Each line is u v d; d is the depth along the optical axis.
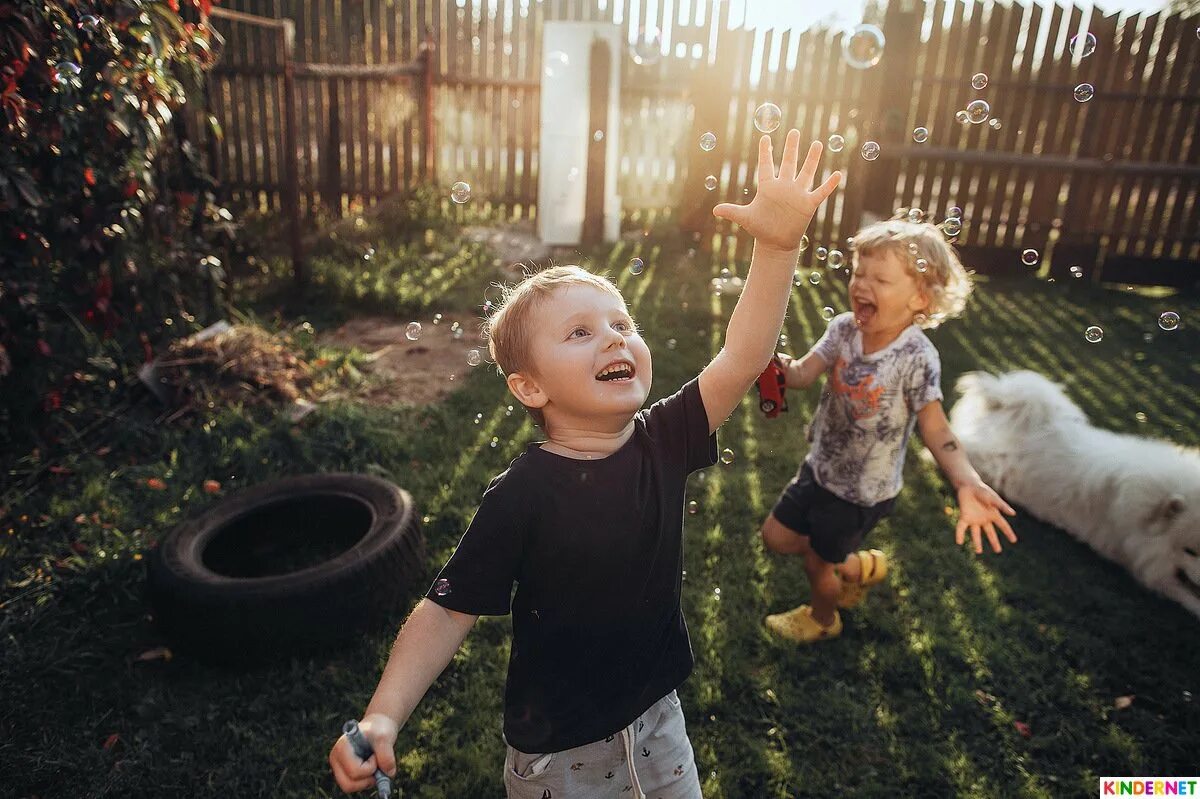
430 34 7.37
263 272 6.01
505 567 1.16
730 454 2.80
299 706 2.17
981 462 3.47
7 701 2.12
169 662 2.31
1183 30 6.86
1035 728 2.20
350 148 7.27
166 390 3.67
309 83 7.07
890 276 2.07
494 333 1.24
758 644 2.45
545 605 1.20
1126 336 5.83
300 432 3.54
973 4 6.95
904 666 2.39
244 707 2.16
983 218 7.42
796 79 7.15
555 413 1.20
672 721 1.34
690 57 7.70
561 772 1.24
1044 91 7.09
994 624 2.60
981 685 2.34
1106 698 2.31
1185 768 2.08
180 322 4.24
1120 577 2.89
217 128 4.34
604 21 7.21
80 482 3.11
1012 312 6.33
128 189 3.51
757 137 7.26
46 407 3.29
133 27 3.23
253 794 1.92
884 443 2.17
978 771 2.06
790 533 2.37
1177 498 2.72
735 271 6.83
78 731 2.06
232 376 3.84
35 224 3.16
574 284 1.19
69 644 2.31
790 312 5.84
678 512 1.26
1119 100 7.05
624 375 1.16
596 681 1.22
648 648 1.26
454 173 7.87
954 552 3.00
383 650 2.35
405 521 2.64
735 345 1.27
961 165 7.29
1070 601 2.75
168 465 3.28
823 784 2.00
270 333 4.73
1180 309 6.63
